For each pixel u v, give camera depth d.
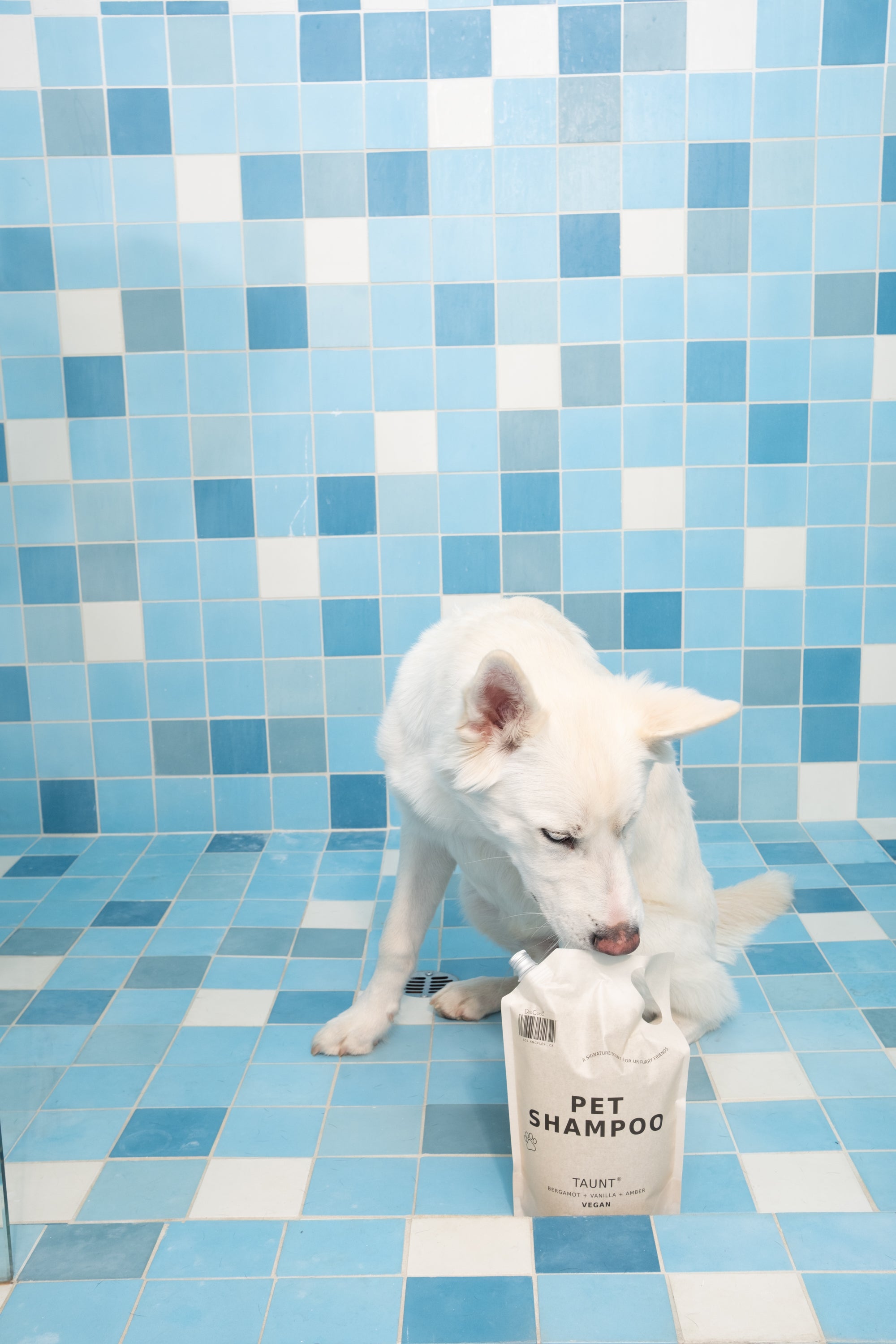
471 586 3.32
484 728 1.77
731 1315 1.45
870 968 2.52
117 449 3.22
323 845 3.38
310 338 3.16
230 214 3.10
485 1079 2.11
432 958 2.68
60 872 3.19
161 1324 1.47
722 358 3.17
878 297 3.13
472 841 2.06
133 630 3.33
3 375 3.17
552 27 2.99
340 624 3.34
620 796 1.69
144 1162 1.85
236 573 3.30
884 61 2.99
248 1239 1.64
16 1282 1.56
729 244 3.10
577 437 3.22
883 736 3.40
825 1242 1.59
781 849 3.26
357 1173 1.81
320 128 3.05
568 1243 1.59
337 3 2.98
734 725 3.40
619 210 3.09
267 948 2.69
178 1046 2.23
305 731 3.41
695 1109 1.99
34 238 3.10
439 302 3.14
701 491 3.25
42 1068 2.15
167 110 3.04
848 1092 2.03
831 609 3.32
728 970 2.53
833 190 3.07
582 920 1.67
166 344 3.16
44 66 3.01
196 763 3.43
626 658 3.37
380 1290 1.52
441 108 3.04
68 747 3.42
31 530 3.27
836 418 3.20
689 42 2.99
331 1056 2.20
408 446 3.23
